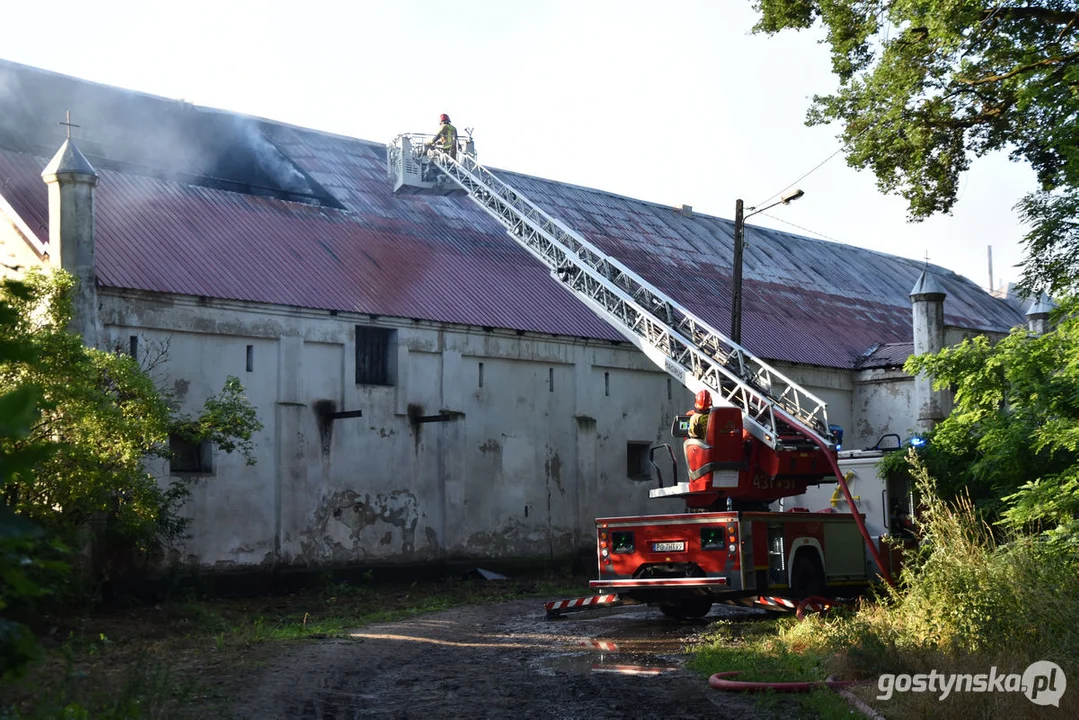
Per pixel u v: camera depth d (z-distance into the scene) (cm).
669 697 1018
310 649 1372
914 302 3862
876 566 1862
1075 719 820
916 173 2175
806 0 2222
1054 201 1608
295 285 2603
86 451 1673
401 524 2669
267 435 2444
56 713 721
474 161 2872
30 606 354
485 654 1370
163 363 2275
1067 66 1673
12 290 293
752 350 3650
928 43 1959
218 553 2309
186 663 1218
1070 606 1076
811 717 892
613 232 4075
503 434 2933
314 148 3584
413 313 2767
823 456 1845
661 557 1709
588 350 3180
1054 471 1670
